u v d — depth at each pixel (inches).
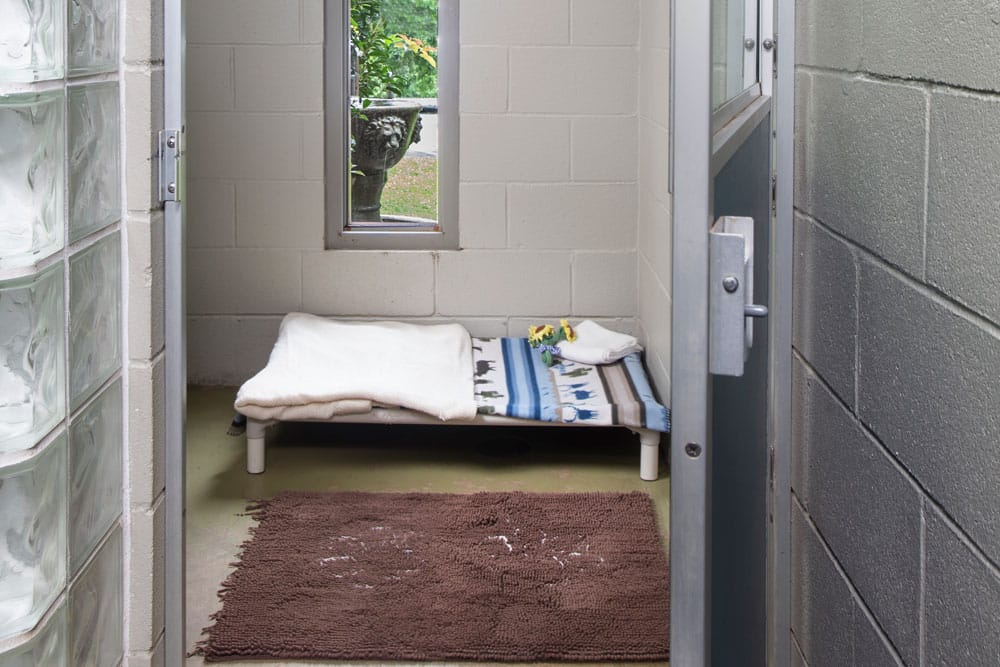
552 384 156.6
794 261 71.8
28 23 55.1
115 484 71.6
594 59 176.1
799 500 70.7
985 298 40.2
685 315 44.8
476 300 181.3
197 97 176.1
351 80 180.2
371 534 128.9
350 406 145.7
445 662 103.9
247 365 182.2
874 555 54.1
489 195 179.0
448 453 156.8
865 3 55.0
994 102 39.1
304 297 180.9
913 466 48.2
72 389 62.2
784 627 74.0
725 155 48.8
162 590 77.2
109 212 68.9
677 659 46.0
